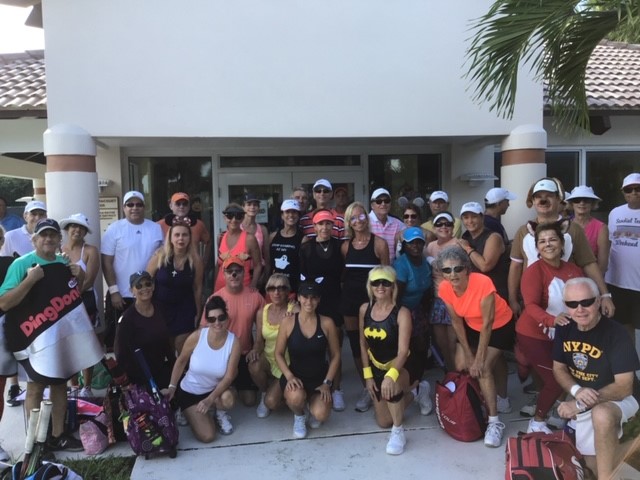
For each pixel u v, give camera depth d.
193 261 4.64
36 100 6.46
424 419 4.35
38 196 11.51
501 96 4.50
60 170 5.23
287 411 4.52
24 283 3.58
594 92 7.84
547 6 4.00
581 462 3.16
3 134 6.93
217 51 5.50
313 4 5.62
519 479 3.02
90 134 5.39
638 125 8.13
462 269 3.80
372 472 3.53
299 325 4.07
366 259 4.59
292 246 5.12
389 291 3.94
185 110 5.49
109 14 5.35
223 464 3.67
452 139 6.68
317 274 4.69
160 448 3.70
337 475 3.50
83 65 5.36
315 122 5.69
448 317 4.73
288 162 7.76
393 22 5.76
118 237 4.96
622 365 3.12
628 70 9.11
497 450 3.79
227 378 4.01
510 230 6.12
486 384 3.93
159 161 7.54
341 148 7.81
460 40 5.88
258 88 5.58
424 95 5.86
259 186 7.75
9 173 9.86
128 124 5.43
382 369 4.03
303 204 5.62
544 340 3.77
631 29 4.25
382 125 5.80
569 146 8.05
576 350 3.26
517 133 5.98
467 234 4.82
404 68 5.80
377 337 3.93
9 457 3.76
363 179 7.88
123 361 4.01
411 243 4.38
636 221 4.77
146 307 4.14
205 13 5.47
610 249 4.91
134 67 5.41
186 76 5.48
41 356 3.70
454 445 3.88
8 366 3.78
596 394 3.14
